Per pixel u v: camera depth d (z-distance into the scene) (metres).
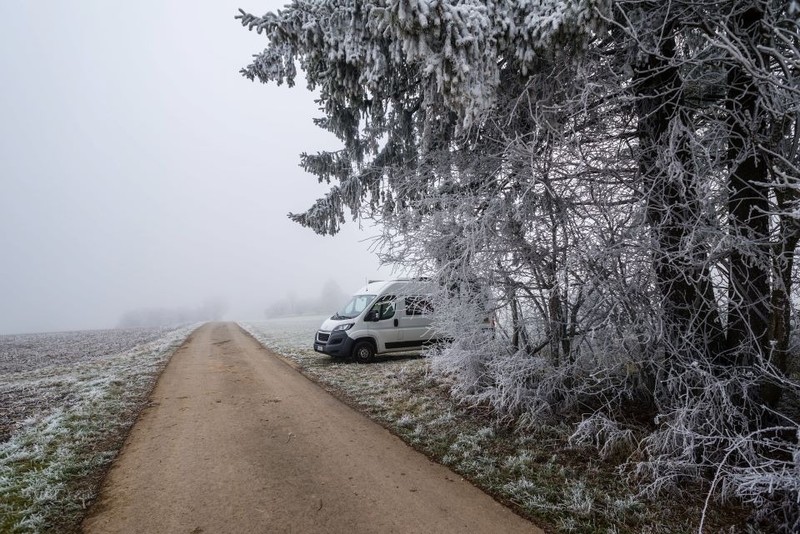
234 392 8.07
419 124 6.93
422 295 7.66
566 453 4.84
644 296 4.87
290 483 4.17
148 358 13.13
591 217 5.05
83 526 3.40
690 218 4.37
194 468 4.52
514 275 6.04
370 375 9.43
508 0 4.07
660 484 3.81
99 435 5.59
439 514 3.59
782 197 3.81
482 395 6.17
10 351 18.55
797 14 2.96
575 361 5.73
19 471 4.43
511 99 5.25
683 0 3.97
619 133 5.35
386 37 4.87
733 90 4.36
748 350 4.23
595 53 5.05
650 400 5.66
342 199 8.02
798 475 3.13
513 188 5.75
